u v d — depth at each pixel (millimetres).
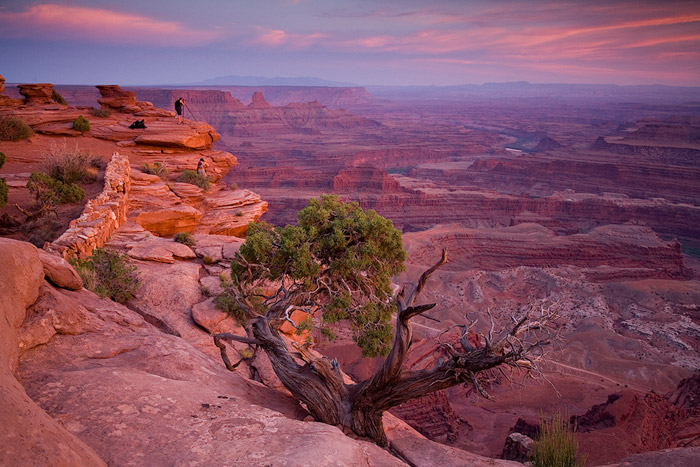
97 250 18406
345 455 7430
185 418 7793
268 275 15414
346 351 48250
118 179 29109
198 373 10977
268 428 7891
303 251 14273
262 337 13211
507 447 18062
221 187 42719
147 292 18500
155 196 33750
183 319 17344
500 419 42875
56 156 30844
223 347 14109
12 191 27453
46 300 10203
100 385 8133
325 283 14992
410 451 12266
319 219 15367
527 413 44781
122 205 27641
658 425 33250
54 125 43281
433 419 39312
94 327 10883
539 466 10219
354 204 16219
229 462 6605
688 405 42719
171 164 42438
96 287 16375
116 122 47219
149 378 8992
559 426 10531
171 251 23219
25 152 36062
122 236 24703
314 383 12375
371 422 12148
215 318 17344
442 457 11844
